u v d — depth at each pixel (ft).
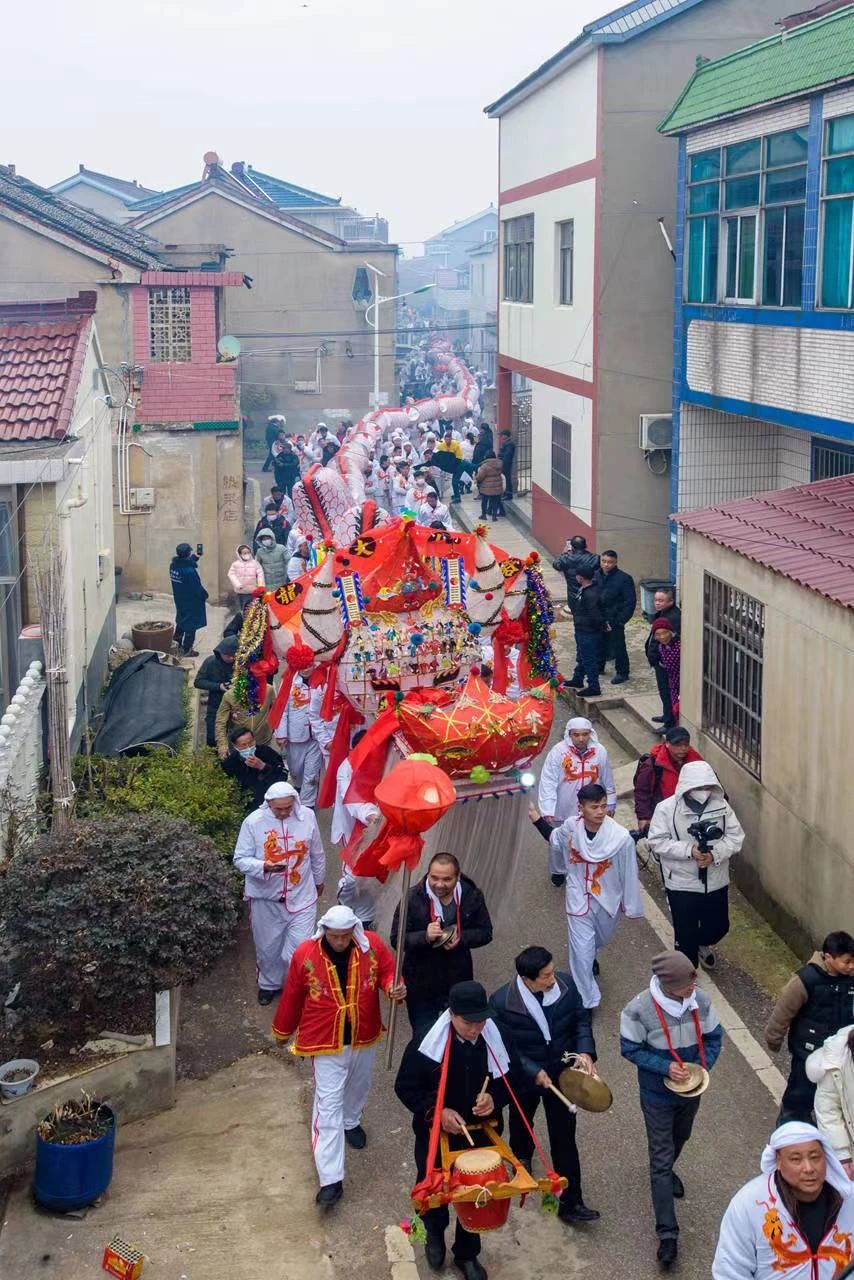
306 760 42.65
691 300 61.00
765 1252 17.90
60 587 33.42
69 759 34.42
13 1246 24.80
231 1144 27.63
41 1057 28.78
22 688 36.83
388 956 26.04
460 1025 22.16
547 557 82.23
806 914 33.27
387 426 112.57
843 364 46.78
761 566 35.01
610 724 51.47
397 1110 28.60
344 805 33.12
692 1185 25.75
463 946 27.17
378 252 138.00
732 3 66.28
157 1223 25.34
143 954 29.27
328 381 140.26
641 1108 26.43
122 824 31.68
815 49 48.57
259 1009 32.83
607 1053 30.22
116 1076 28.32
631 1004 23.88
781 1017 24.61
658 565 70.79
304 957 25.46
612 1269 23.79
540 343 83.61
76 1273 24.11
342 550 33.91
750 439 64.13
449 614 34.27
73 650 43.96
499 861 31.32
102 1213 25.63
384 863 26.86
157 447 75.25
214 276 80.23
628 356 68.95
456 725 30.01
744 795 37.32
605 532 70.33
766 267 53.06
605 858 30.55
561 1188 22.00
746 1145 26.91
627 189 67.56
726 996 32.37
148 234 135.44
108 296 80.43
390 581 33.55
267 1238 24.88
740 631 37.40
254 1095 29.35
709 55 66.74
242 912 36.94
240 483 77.61
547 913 37.04
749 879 37.09
